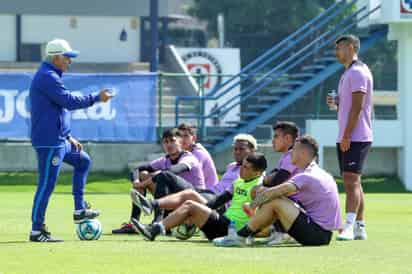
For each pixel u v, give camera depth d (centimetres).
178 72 10144
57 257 2734
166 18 11169
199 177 3706
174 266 2552
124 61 11175
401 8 7394
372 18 7631
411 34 7581
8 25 10850
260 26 12538
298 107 9875
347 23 8550
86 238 3303
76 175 3334
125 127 7425
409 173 7512
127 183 7131
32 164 7325
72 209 4941
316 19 7881
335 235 3528
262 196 3053
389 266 2592
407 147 7550
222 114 7625
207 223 3206
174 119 8100
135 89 7431
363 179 7575
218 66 10531
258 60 7750
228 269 2500
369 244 3172
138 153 7425
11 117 7306
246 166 3216
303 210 3067
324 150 7600
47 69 3219
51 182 3225
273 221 3083
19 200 5628
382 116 8394
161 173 3531
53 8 10931
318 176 3081
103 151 7400
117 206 5266
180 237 3303
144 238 3306
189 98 7562
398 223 4159
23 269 2505
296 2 12388
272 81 7669
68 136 3312
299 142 3114
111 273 2436
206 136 7606
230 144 7556
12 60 10888
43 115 3206
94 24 11069
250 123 7581
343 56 3450
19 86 7300
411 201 5841
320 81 7569
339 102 3456
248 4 12494
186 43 13675
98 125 7388
